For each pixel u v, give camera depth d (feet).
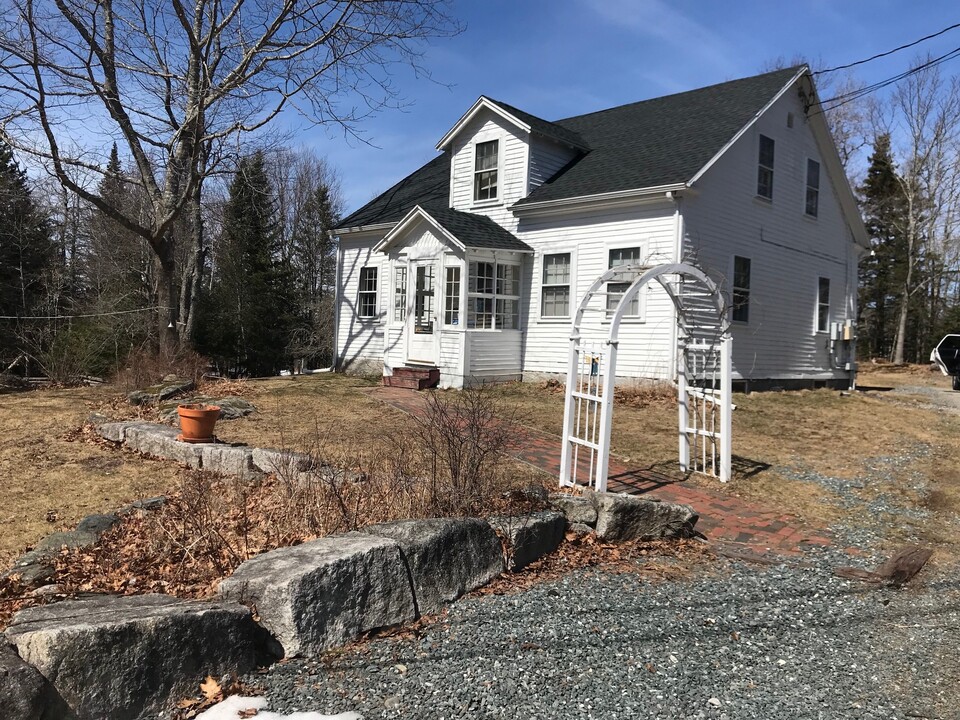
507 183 51.70
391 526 14.07
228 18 47.65
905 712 10.31
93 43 44.68
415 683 10.52
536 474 24.26
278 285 103.14
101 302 77.41
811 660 12.00
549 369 49.01
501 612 13.25
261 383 48.06
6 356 62.69
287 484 18.54
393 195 65.82
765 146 51.19
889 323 128.16
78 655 9.03
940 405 50.85
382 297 59.93
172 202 50.47
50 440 29.17
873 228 131.54
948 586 16.12
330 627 11.52
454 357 47.11
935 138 103.71
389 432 29.76
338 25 47.26
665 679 11.02
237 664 10.53
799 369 56.08
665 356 43.47
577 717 9.80
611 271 22.70
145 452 27.14
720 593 15.07
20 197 65.77
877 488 25.62
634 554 17.40
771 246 51.83
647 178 44.39
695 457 27.45
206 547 15.60
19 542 17.06
